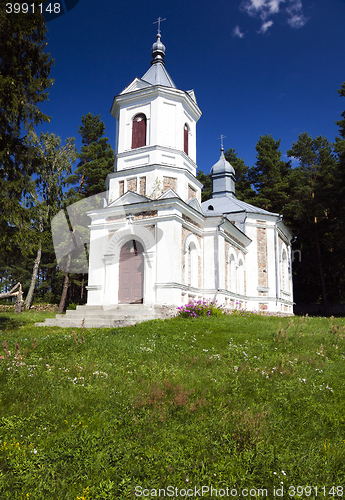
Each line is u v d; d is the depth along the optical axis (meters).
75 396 5.78
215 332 11.70
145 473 3.82
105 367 7.67
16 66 13.57
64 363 7.93
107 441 4.39
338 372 7.73
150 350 9.34
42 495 3.44
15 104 13.09
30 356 8.53
